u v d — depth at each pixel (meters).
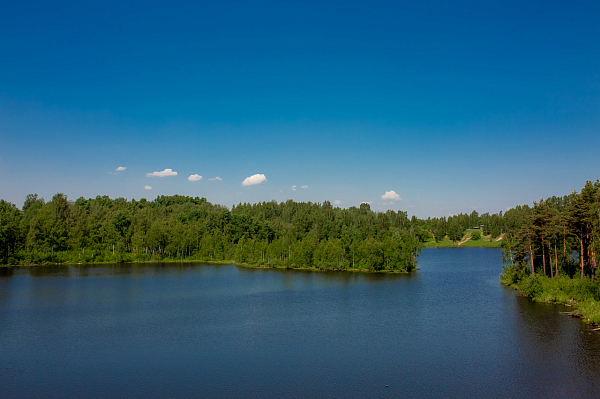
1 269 138.25
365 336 57.00
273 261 154.75
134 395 38.16
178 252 182.12
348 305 79.75
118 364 46.09
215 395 38.16
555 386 39.66
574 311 68.44
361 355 49.00
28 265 149.00
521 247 99.50
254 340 55.22
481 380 41.28
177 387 39.91
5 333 58.59
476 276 127.62
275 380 41.53
